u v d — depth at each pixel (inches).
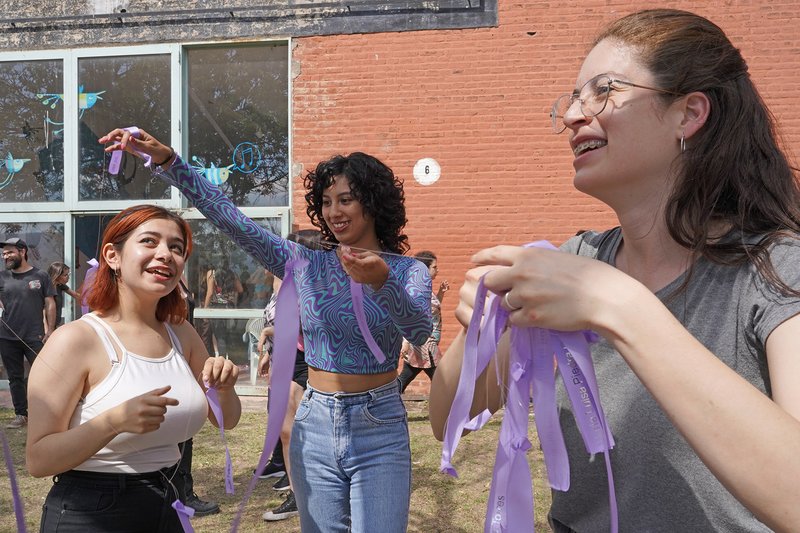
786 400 28.5
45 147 274.2
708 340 34.5
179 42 272.2
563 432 41.3
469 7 261.0
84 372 70.6
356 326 80.5
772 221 35.2
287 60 272.4
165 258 76.2
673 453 34.9
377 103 265.0
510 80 259.6
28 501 115.4
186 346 85.8
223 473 157.8
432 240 262.8
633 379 37.5
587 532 39.4
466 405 38.0
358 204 85.8
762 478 24.7
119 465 70.4
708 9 251.8
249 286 232.7
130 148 79.1
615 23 39.1
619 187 37.5
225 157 274.7
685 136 35.7
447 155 262.5
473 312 37.3
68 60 274.8
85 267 153.4
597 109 36.7
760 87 249.6
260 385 205.6
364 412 80.7
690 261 36.8
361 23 265.0
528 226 258.8
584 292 28.6
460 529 131.7
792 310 30.2
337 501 81.3
